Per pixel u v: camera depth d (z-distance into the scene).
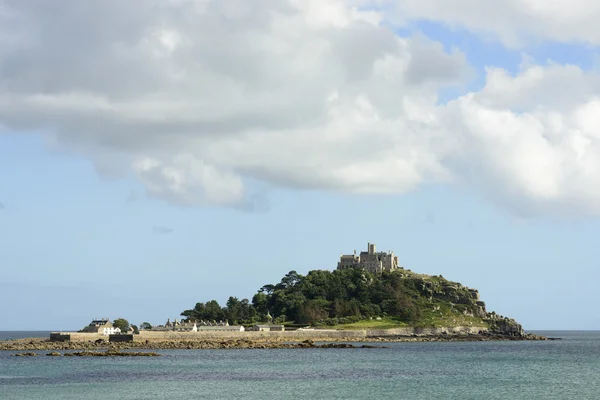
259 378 183.38
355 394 154.38
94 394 152.00
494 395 154.75
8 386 164.75
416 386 169.25
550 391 161.88
